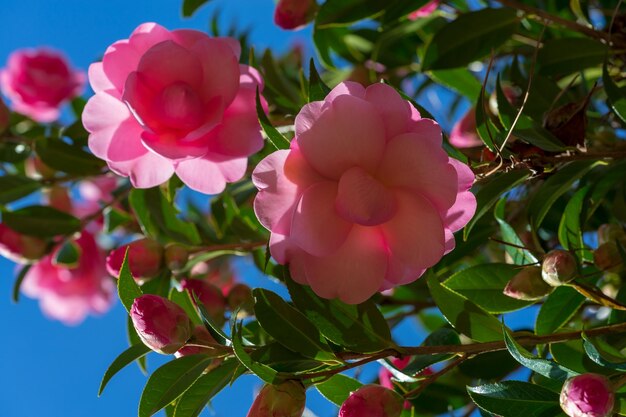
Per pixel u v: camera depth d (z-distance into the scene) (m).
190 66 0.82
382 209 0.74
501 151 0.80
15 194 1.03
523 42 0.97
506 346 0.77
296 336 0.77
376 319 0.78
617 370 0.76
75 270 1.19
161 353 0.77
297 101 0.96
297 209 0.74
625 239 0.84
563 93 0.88
